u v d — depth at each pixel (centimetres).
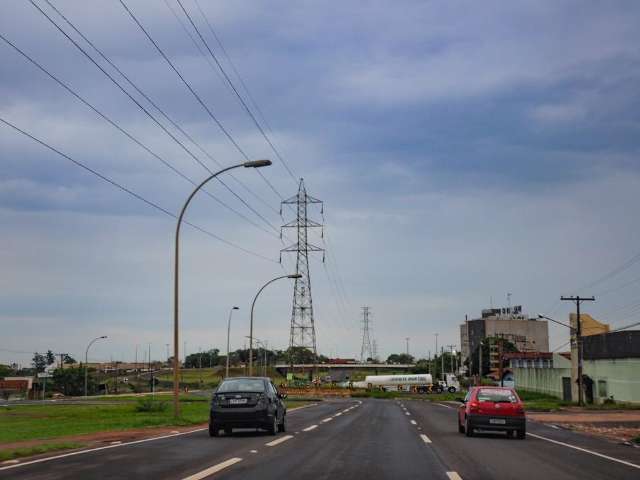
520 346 14512
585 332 8656
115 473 1266
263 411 2216
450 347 15125
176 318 3067
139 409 4534
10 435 2441
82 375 12988
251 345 5241
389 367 16250
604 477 1346
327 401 7256
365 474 1298
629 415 4297
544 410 5066
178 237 3070
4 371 18338
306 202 7519
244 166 3030
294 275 5272
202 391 11594
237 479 1201
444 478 1267
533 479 1288
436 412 4391
